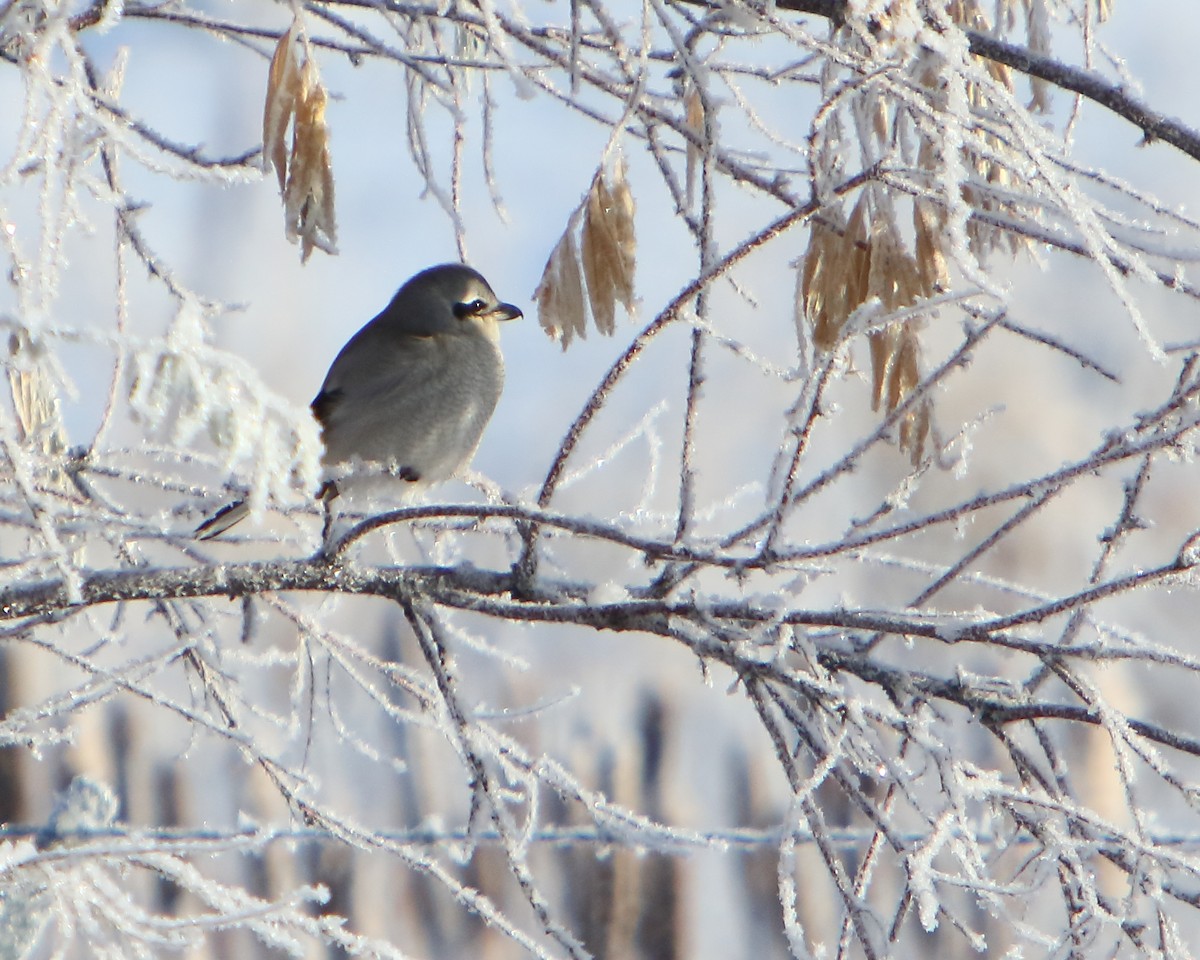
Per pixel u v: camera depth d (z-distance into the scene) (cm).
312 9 841
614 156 833
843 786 640
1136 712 1912
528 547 795
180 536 760
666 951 1611
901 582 1998
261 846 765
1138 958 677
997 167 848
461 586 796
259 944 1516
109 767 1619
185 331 504
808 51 827
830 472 682
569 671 1834
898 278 805
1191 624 2058
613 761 1739
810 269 826
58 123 591
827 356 646
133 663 834
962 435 783
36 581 780
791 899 614
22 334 548
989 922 1423
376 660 901
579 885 1634
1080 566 2114
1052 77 887
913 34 706
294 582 788
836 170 811
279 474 521
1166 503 2209
